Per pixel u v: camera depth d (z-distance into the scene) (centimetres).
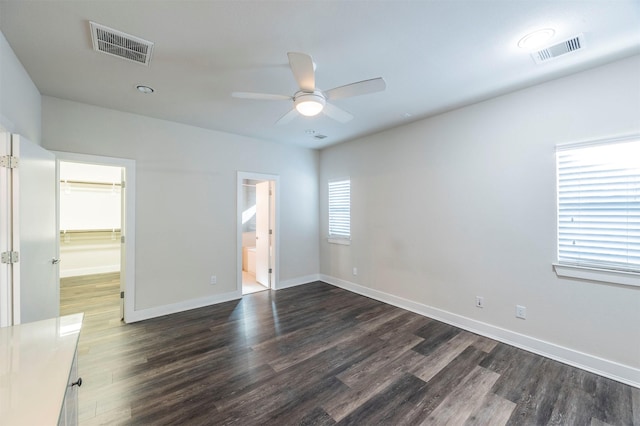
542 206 259
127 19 171
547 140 255
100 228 610
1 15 164
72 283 518
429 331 312
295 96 219
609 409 189
